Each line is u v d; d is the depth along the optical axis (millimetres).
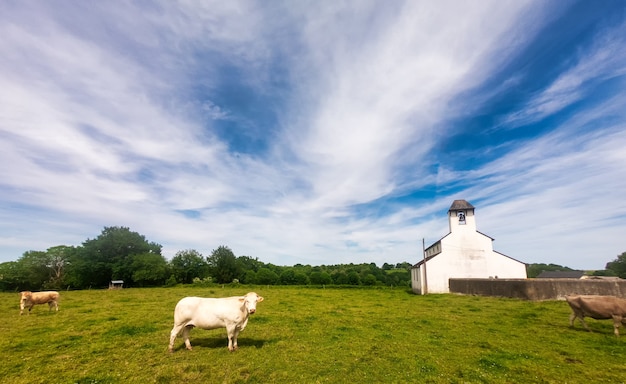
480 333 13547
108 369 8703
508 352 10484
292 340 12219
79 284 65312
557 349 10820
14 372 8531
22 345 11367
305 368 8945
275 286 55750
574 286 23266
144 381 7793
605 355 10047
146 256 69375
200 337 12430
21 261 67938
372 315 18891
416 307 23031
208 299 10734
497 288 28031
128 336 12727
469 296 30734
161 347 10953
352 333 13602
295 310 21234
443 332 13789
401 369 8969
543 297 24172
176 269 74188
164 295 34031
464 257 39688
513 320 16453
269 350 10656
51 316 18297
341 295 35938
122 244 70875
